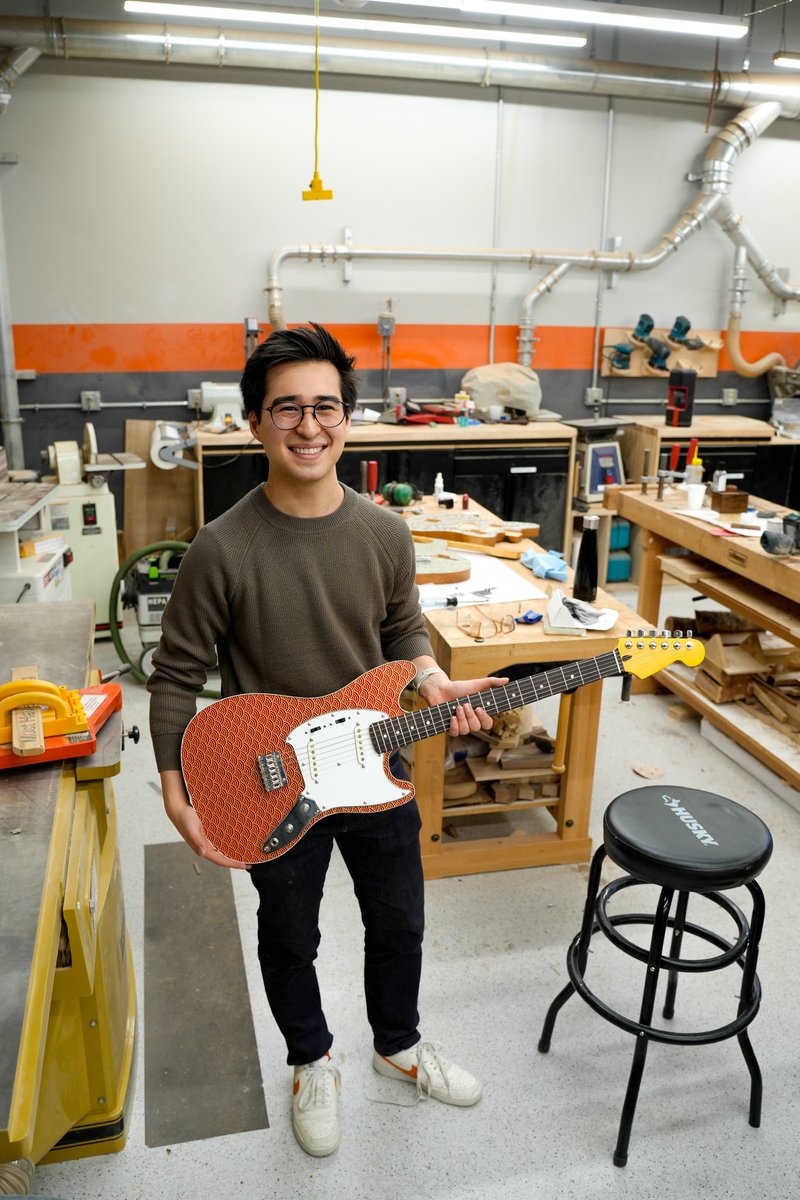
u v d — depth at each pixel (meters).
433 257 5.63
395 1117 1.97
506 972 2.42
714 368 6.31
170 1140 1.91
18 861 1.37
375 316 5.72
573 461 5.44
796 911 2.68
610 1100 2.03
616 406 6.31
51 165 5.02
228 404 5.06
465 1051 2.15
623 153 5.83
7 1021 1.03
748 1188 1.81
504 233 5.77
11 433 5.15
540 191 5.75
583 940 2.04
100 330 5.32
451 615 2.67
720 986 2.37
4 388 5.07
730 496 3.85
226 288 5.44
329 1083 1.94
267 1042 2.18
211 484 4.84
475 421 5.48
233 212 5.33
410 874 1.80
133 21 4.98
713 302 6.25
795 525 3.24
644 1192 1.80
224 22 5.11
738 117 5.73
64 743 1.66
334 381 1.49
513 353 6.01
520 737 2.94
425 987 2.36
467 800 2.87
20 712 1.67
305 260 5.50
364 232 5.55
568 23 5.62
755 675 3.66
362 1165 1.86
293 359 1.45
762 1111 1.99
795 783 3.19
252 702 1.62
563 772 2.81
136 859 2.91
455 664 2.47
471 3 4.07
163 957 2.46
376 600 1.67
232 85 5.13
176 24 4.96
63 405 5.38
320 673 1.65
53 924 1.26
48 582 3.34
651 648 1.74
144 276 5.30
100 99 4.99
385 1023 1.99
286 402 1.46
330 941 2.54
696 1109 2.00
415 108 5.42
